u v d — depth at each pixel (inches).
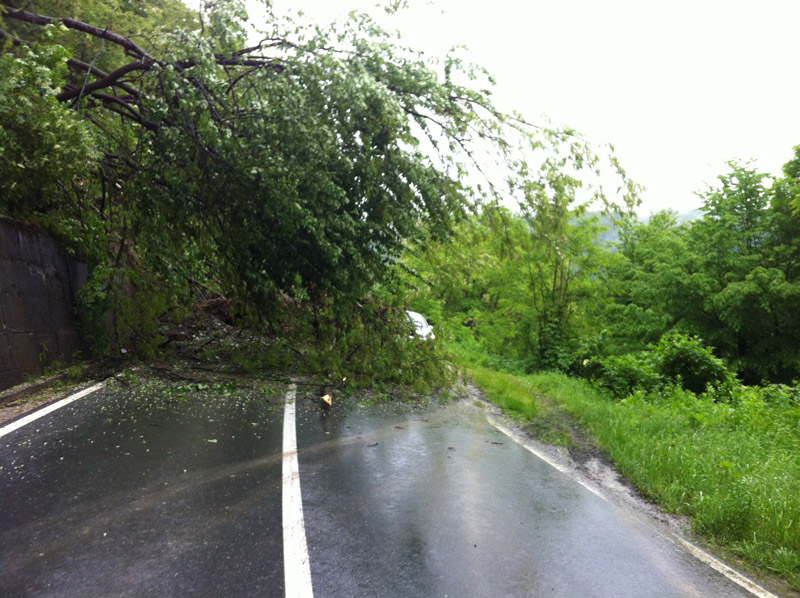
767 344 1032.8
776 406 438.3
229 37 371.2
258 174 370.0
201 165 386.6
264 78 376.5
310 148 355.9
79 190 472.1
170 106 382.3
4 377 349.4
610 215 425.1
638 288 1116.5
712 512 196.1
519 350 890.1
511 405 429.7
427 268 513.3
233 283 456.1
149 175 398.3
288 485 214.4
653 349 616.7
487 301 1290.6
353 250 390.0
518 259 481.1
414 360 470.3
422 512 193.6
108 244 479.8
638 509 210.7
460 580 145.8
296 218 375.9
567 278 837.8
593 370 690.2
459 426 354.3
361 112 369.7
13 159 341.1
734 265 1043.9
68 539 160.6
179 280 472.4
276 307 442.9
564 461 279.0
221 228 416.8
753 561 168.2
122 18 499.8
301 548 159.6
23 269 388.5
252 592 134.9
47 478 210.1
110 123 454.6
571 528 186.1
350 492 210.5
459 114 410.3
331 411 371.6
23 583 135.7
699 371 546.3
